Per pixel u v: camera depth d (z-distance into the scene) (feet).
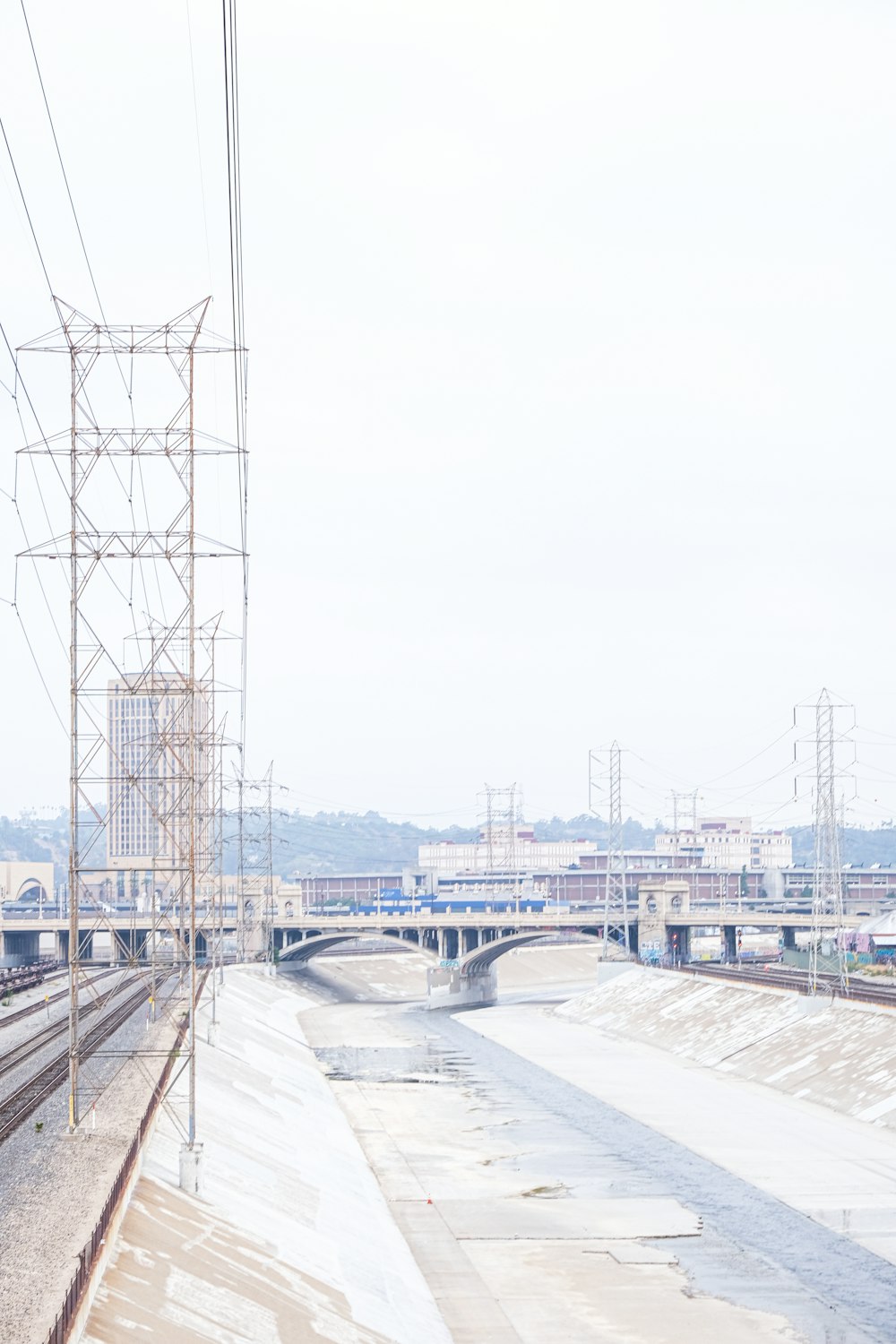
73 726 241.96
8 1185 206.39
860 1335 229.25
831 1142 378.12
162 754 334.85
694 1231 290.35
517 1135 394.73
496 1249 277.44
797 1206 310.24
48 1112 269.44
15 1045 396.16
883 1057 445.78
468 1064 557.74
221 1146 281.33
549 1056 579.07
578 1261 269.85
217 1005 550.36
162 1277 187.32
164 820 313.12
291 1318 196.75
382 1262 253.65
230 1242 216.13
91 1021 463.01
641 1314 238.89
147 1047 389.19
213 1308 185.47
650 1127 405.39
